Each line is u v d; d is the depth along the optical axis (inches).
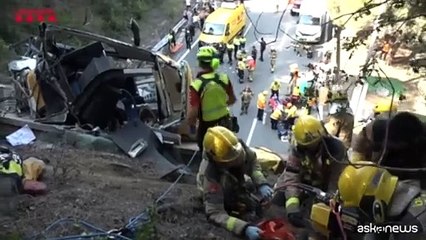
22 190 200.2
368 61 248.1
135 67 396.8
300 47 1165.1
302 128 173.2
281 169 269.6
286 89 1101.7
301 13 1213.1
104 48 409.4
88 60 375.2
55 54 385.7
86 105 339.0
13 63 408.8
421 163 116.9
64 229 175.6
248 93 973.8
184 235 172.9
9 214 185.9
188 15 1417.3
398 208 105.1
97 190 216.1
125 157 299.7
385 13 239.5
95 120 338.6
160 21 1433.3
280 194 182.9
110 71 332.2
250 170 191.6
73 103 341.1
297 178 176.1
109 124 337.4
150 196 214.4
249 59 1131.9
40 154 276.8
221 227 176.7
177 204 198.5
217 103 260.2
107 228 178.9
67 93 344.5
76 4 1321.4
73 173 238.1
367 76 237.5
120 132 317.7
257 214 184.9
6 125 341.7
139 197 212.7
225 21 1278.3
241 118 976.3
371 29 249.1
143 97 378.6
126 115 329.7
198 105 260.5
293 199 167.8
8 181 194.4
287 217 168.9
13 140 301.0
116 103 336.2
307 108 273.9
